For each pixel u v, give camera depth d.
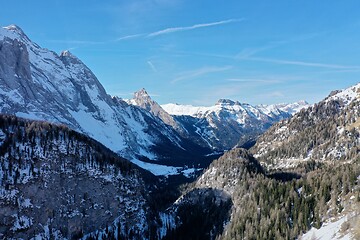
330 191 170.50
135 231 199.75
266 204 184.00
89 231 185.62
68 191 184.62
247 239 169.38
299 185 190.50
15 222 159.38
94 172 199.25
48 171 181.12
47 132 197.75
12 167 170.00
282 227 163.38
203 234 198.62
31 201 168.50
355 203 150.62
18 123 197.12
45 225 170.00
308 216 161.88
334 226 147.75
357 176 170.75
